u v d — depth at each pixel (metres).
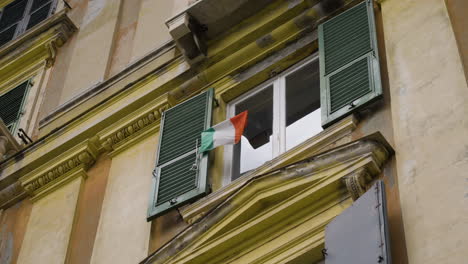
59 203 18.20
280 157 15.23
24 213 18.78
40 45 22.88
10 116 21.77
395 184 13.38
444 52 14.49
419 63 14.65
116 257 16.19
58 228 17.67
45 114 21.05
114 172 17.89
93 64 21.23
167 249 14.90
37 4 25.52
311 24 17.12
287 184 14.26
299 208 14.09
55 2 25.05
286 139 16.28
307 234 13.79
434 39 14.81
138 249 16.05
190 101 17.69
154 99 18.38
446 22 14.90
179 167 16.62
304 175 14.16
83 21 23.11
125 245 16.28
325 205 13.95
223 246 14.48
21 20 25.23
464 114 13.43
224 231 14.56
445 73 14.17
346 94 15.16
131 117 18.36
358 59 15.47
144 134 18.14
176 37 18.06
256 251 14.21
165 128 17.53
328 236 12.95
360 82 15.12
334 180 13.85
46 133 20.08
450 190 12.64
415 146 13.56
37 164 19.08
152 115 18.19
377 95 14.68
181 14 18.03
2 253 18.19
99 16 22.84
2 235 18.55
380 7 16.22
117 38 21.66
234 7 17.83
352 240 12.69
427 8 15.38
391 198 13.23
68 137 18.92
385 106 14.68
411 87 14.41
